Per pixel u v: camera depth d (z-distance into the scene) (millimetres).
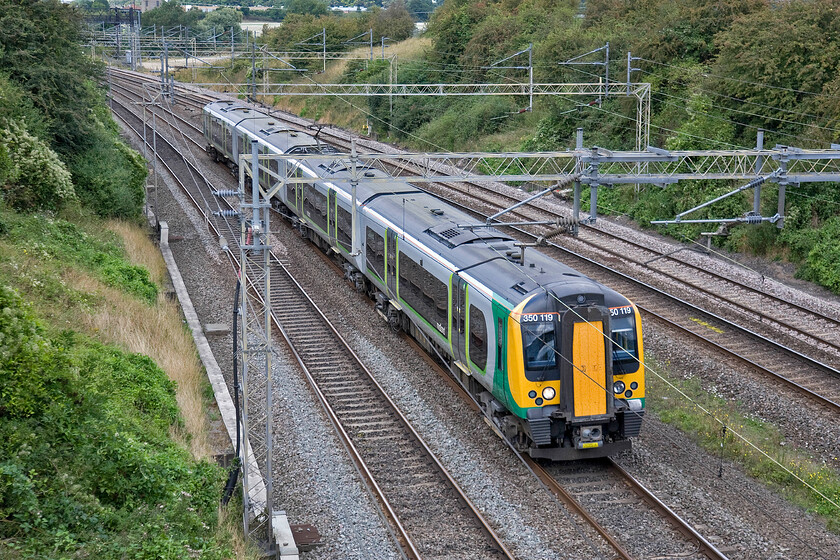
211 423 46312
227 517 35656
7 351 34594
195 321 62156
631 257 81688
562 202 107500
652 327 61969
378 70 174000
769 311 65562
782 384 51625
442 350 55031
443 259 50969
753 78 96062
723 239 87438
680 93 111125
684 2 121562
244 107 121812
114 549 28453
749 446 43094
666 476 40344
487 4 182750
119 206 82875
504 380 41719
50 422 33812
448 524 36281
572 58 133875
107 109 122938
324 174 78688
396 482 40188
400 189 71250
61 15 85688
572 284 41375
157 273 72312
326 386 52188
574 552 33875
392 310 62062
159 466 34094
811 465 41562
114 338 49500
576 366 39844
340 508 37750
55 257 58375
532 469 41281
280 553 33250
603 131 120250
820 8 93375
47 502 29734
